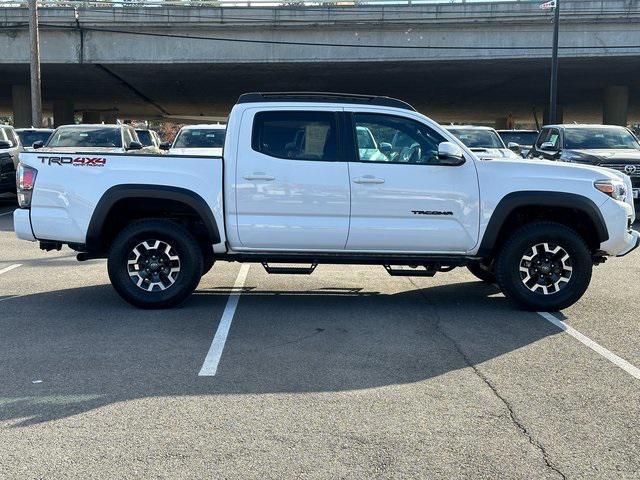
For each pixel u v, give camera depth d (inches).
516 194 268.4
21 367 206.2
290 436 159.6
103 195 267.3
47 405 177.2
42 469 143.1
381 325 257.3
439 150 261.1
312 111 271.4
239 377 199.3
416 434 161.3
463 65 1176.2
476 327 255.6
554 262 276.1
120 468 143.7
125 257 272.4
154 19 1122.7
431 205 267.6
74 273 358.0
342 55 1130.0
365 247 271.0
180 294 273.7
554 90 935.0
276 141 269.7
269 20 1114.1
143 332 244.7
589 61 1139.9
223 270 369.1
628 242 278.1
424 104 1877.5
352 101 277.3
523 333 247.6
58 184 269.1
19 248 440.1
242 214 268.5
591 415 173.6
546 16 1074.7
